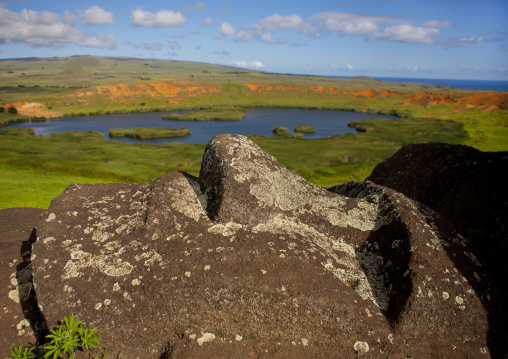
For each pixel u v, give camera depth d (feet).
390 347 16.07
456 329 16.60
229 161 21.49
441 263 17.90
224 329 16.47
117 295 16.96
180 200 21.15
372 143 176.45
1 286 19.02
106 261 18.01
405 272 17.80
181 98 431.02
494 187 28.22
